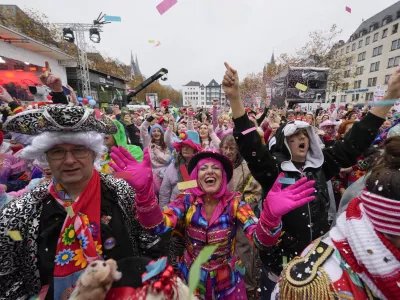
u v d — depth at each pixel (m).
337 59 18.77
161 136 3.66
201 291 1.53
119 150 1.16
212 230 1.55
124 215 1.22
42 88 3.23
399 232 0.61
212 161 1.61
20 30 13.53
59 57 13.09
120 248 1.17
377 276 0.63
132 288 0.69
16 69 9.54
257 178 1.74
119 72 25.77
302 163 1.78
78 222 1.03
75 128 0.98
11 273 1.01
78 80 15.55
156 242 1.35
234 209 1.58
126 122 4.89
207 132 4.44
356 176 3.01
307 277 0.73
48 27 16.09
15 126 0.98
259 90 24.42
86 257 1.02
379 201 0.64
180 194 1.74
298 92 13.19
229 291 1.54
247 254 2.24
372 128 1.71
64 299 1.00
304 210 1.57
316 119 7.12
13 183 2.37
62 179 1.04
